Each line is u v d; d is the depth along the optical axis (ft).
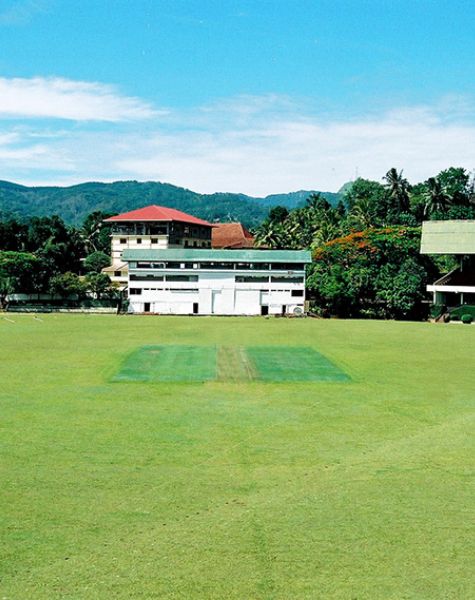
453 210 482.69
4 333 243.40
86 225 622.13
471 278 352.28
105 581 57.62
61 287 372.17
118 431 108.68
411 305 340.59
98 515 72.69
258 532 67.87
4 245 472.85
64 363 173.37
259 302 358.23
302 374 160.86
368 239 352.69
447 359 187.21
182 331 254.88
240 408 125.70
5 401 130.00
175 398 133.49
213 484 83.25
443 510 73.82
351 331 261.24
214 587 56.59
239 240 588.09
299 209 597.52
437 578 57.98
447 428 112.88
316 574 58.80
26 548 64.23
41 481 83.82
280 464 92.02
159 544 65.10
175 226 485.56
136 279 362.94
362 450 99.35
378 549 63.77
